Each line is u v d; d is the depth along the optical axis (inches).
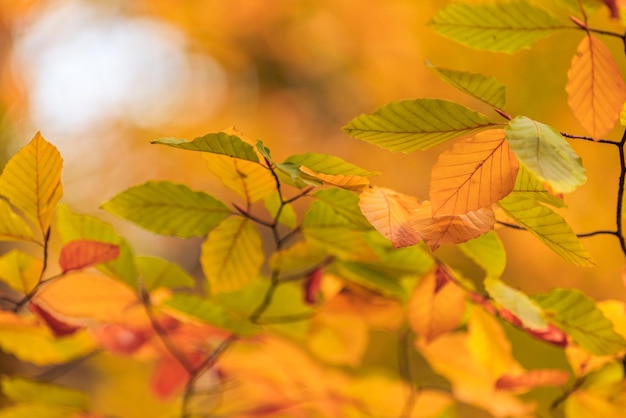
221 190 167.9
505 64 91.8
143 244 174.4
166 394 57.0
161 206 51.0
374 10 125.9
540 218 47.6
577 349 52.5
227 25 159.5
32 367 76.2
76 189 162.9
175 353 55.4
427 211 47.4
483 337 53.1
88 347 56.1
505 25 49.2
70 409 53.9
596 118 49.3
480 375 55.8
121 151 171.8
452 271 52.2
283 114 171.2
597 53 48.9
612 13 48.7
